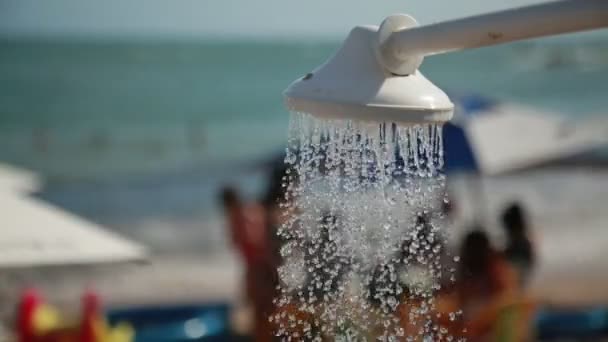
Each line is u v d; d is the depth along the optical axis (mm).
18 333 7895
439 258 2656
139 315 12602
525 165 12281
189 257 21094
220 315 12359
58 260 6719
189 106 49438
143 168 34812
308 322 2771
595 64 61500
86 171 34625
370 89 2254
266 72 65688
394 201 2506
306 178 2527
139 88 53000
